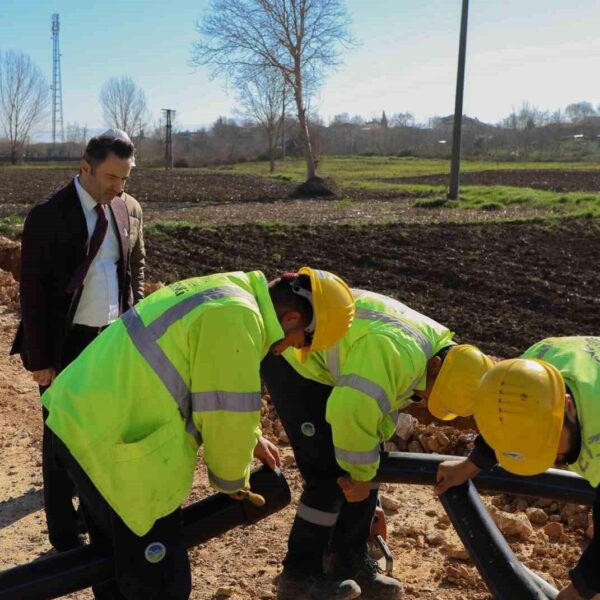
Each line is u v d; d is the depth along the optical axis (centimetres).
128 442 279
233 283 289
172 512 288
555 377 257
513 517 434
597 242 1430
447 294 1100
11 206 2509
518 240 1458
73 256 401
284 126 6950
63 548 413
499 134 9488
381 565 398
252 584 392
